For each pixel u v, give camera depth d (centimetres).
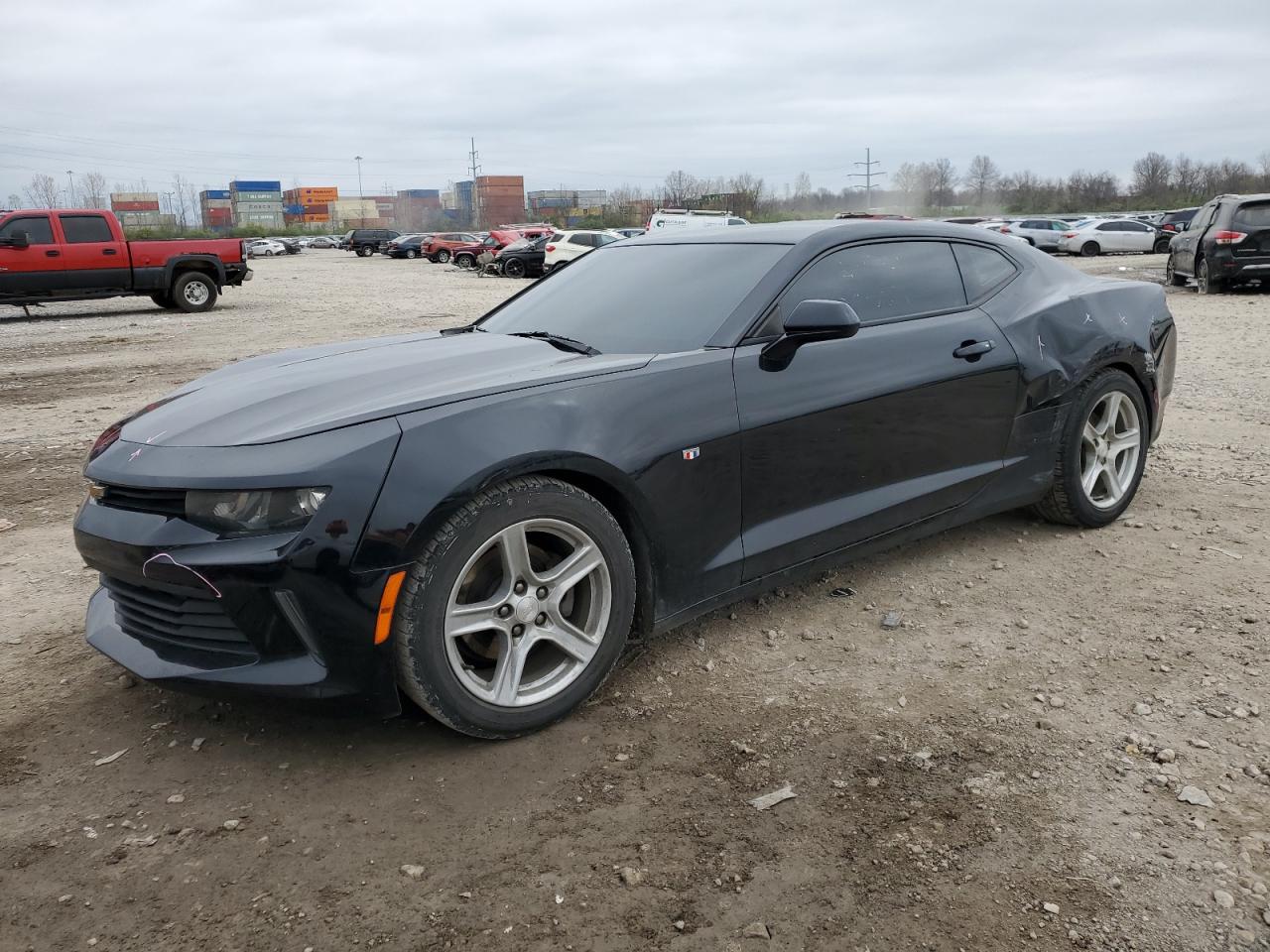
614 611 289
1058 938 197
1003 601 365
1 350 1263
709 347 320
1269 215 1573
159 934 204
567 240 2866
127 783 259
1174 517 455
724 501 312
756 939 199
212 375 354
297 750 274
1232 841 225
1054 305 414
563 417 276
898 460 360
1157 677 304
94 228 1691
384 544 245
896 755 265
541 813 243
